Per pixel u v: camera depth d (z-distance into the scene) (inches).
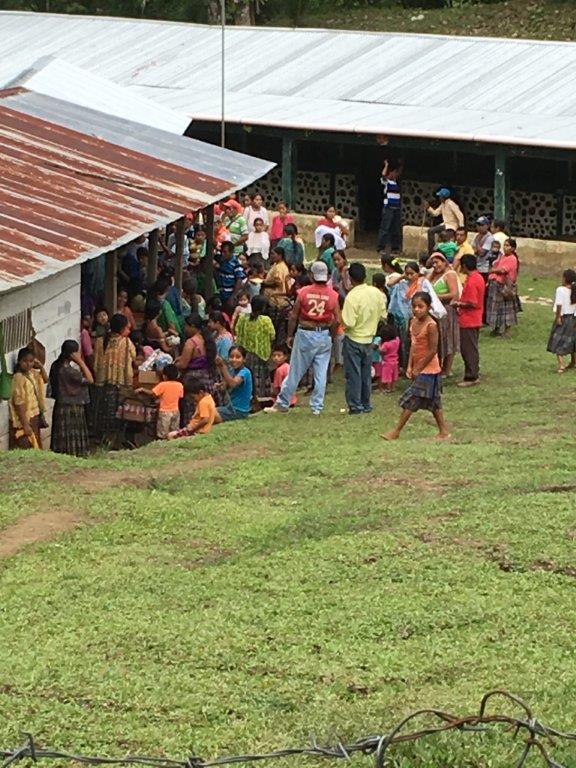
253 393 772.6
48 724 324.5
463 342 801.6
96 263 840.3
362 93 1332.4
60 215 738.2
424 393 640.4
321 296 701.3
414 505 509.0
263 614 396.2
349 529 482.6
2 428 648.4
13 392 650.2
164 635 381.1
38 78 1033.5
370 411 719.7
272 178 1378.0
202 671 356.8
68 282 731.4
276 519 501.0
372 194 1363.2
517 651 365.7
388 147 1330.0
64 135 891.4
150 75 1430.9
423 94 1314.0
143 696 340.2
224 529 490.6
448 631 381.4
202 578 434.3
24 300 667.4
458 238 967.6
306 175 1366.9
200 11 1904.5
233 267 989.8
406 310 809.5
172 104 1331.2
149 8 1918.1
